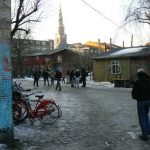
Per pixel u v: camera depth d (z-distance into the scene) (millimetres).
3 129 9219
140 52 40094
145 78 9914
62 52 71812
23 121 12648
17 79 56656
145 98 9758
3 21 9227
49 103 12531
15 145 9070
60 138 10000
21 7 17203
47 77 36781
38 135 10383
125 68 41375
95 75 46312
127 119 13250
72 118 13617
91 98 22172
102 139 9844
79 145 9172
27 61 71062
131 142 9453
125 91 28859
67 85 37438
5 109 9258
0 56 9180
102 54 46344
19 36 59312
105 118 13578
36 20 21312
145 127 9703
